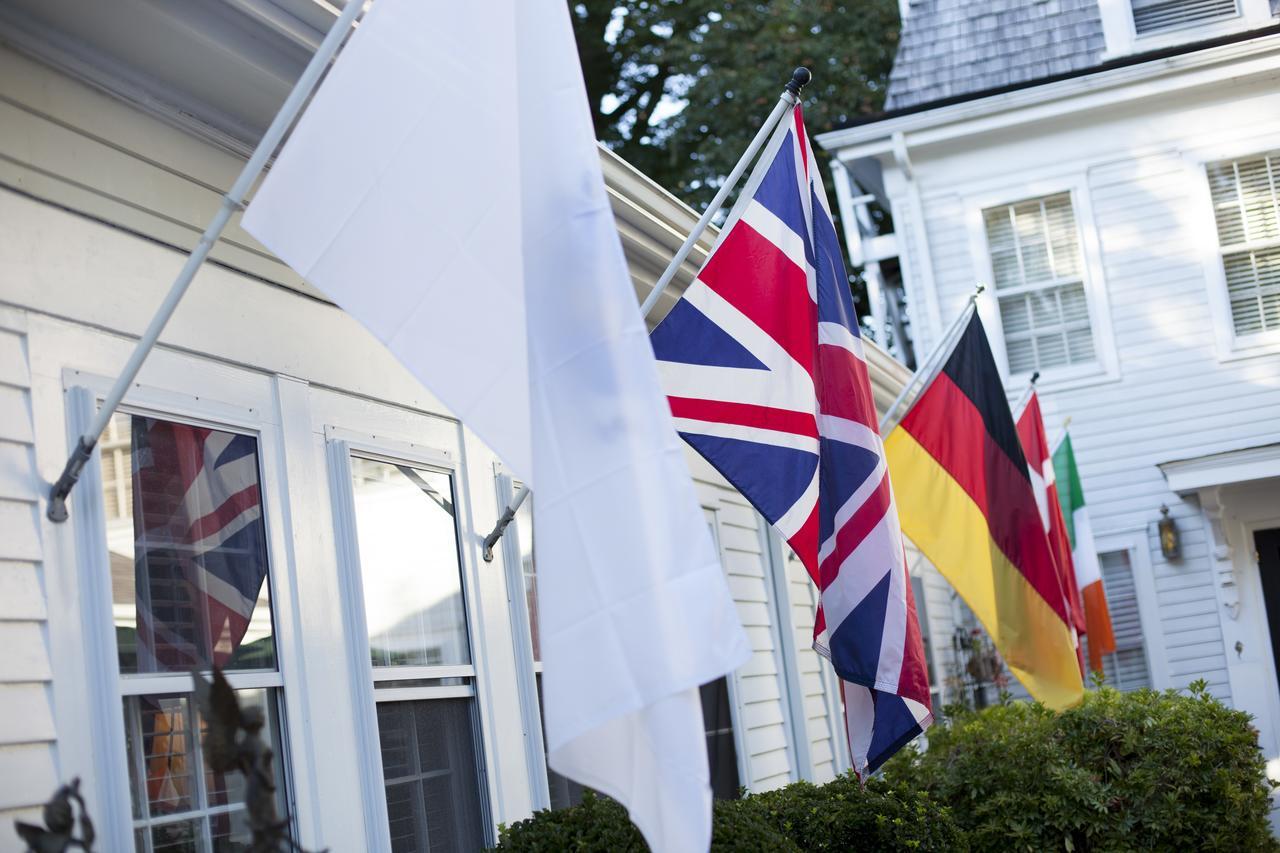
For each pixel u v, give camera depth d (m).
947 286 13.86
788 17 18.78
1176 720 8.41
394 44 3.64
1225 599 12.77
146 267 4.17
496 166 3.70
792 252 5.13
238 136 4.66
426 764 5.03
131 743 3.74
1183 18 13.83
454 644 5.33
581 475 3.41
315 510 4.68
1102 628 11.63
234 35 4.22
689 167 19.91
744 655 3.35
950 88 14.12
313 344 4.87
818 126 18.58
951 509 7.08
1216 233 13.29
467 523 5.56
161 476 4.04
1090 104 13.43
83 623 3.63
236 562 4.27
